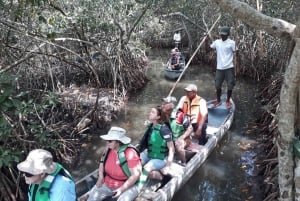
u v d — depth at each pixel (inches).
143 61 484.1
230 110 334.6
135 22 425.4
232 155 280.2
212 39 527.8
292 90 147.6
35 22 307.0
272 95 374.9
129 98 416.8
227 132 313.1
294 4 408.5
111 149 182.1
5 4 267.7
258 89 449.7
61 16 334.0
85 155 291.4
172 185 211.2
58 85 364.5
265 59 478.9
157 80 491.5
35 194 122.9
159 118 211.3
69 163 278.7
